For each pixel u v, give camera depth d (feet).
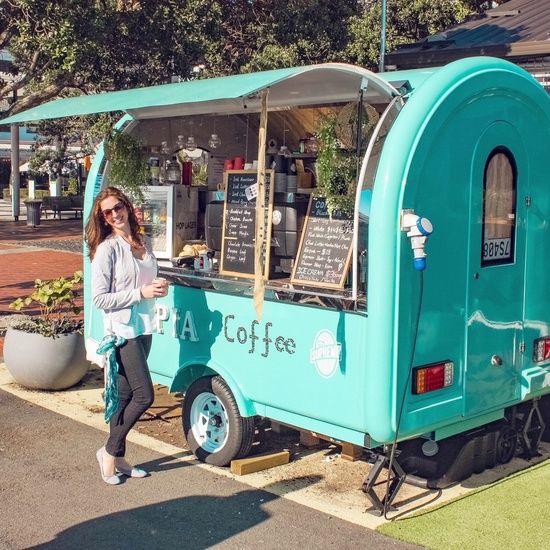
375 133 14.08
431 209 13.99
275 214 17.10
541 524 14.48
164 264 19.69
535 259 16.40
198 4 38.65
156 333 18.39
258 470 17.06
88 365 23.73
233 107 19.60
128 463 17.16
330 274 15.46
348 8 52.03
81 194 116.26
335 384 14.40
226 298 16.56
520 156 15.79
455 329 14.69
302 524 14.48
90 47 31.14
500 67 15.16
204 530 14.21
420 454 16.24
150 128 21.39
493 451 16.93
